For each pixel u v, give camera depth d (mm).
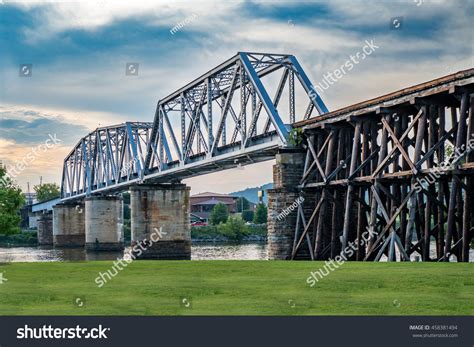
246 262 35656
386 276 27438
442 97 47750
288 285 25875
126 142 145750
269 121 78062
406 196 50688
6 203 69312
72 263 37250
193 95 103625
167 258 124375
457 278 26328
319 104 75875
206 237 187125
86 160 177875
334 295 23375
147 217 124812
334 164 64500
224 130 88562
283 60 80688
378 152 57375
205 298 23344
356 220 64875
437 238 50469
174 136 108312
